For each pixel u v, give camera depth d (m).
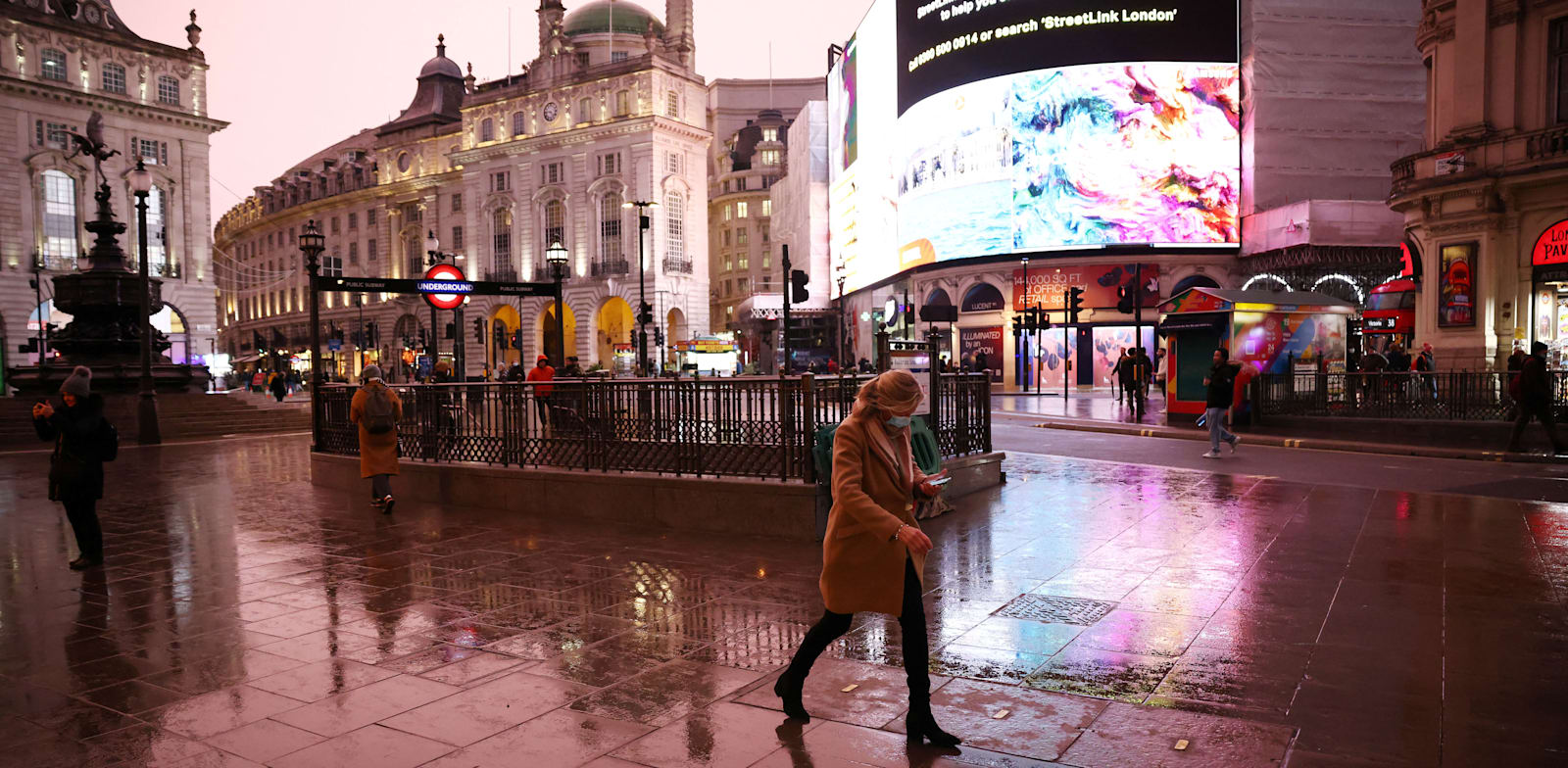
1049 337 43.09
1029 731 3.79
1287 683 4.29
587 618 5.66
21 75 51.94
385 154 86.50
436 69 86.00
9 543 8.55
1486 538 7.57
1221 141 40.91
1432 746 3.55
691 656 4.88
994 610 5.61
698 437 8.76
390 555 7.66
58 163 53.19
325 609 5.97
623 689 4.40
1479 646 4.79
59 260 53.41
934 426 9.82
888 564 3.71
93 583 6.82
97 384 24.55
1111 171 41.25
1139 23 40.59
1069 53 41.41
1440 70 22.23
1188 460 13.80
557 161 71.81
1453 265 21.59
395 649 5.09
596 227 69.44
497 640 5.23
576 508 9.42
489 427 10.41
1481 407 15.58
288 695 4.39
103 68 55.62
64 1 55.34
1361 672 4.42
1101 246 41.47
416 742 3.81
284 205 101.25
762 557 7.29
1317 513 8.78
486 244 75.88
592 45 75.62
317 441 12.82
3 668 4.86
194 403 23.86
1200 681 4.34
